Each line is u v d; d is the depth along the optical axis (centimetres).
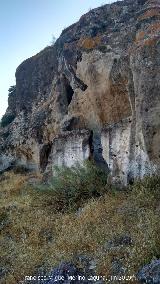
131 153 1108
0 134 2325
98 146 1359
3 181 1830
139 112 1064
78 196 1178
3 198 1484
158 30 1111
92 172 1223
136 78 1077
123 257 744
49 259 816
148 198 962
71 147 1416
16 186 1633
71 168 1327
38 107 2014
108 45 1276
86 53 1359
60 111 1667
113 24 1370
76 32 1544
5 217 1171
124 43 1237
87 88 1409
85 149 1356
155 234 761
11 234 1040
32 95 2136
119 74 1186
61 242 873
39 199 1290
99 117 1316
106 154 1213
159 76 1034
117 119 1238
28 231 1025
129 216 905
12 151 2100
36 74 2106
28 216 1134
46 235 975
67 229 940
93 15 1478
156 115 1033
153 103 1039
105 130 1215
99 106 1298
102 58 1268
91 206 1038
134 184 1063
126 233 829
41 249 888
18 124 2173
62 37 1672
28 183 1659
